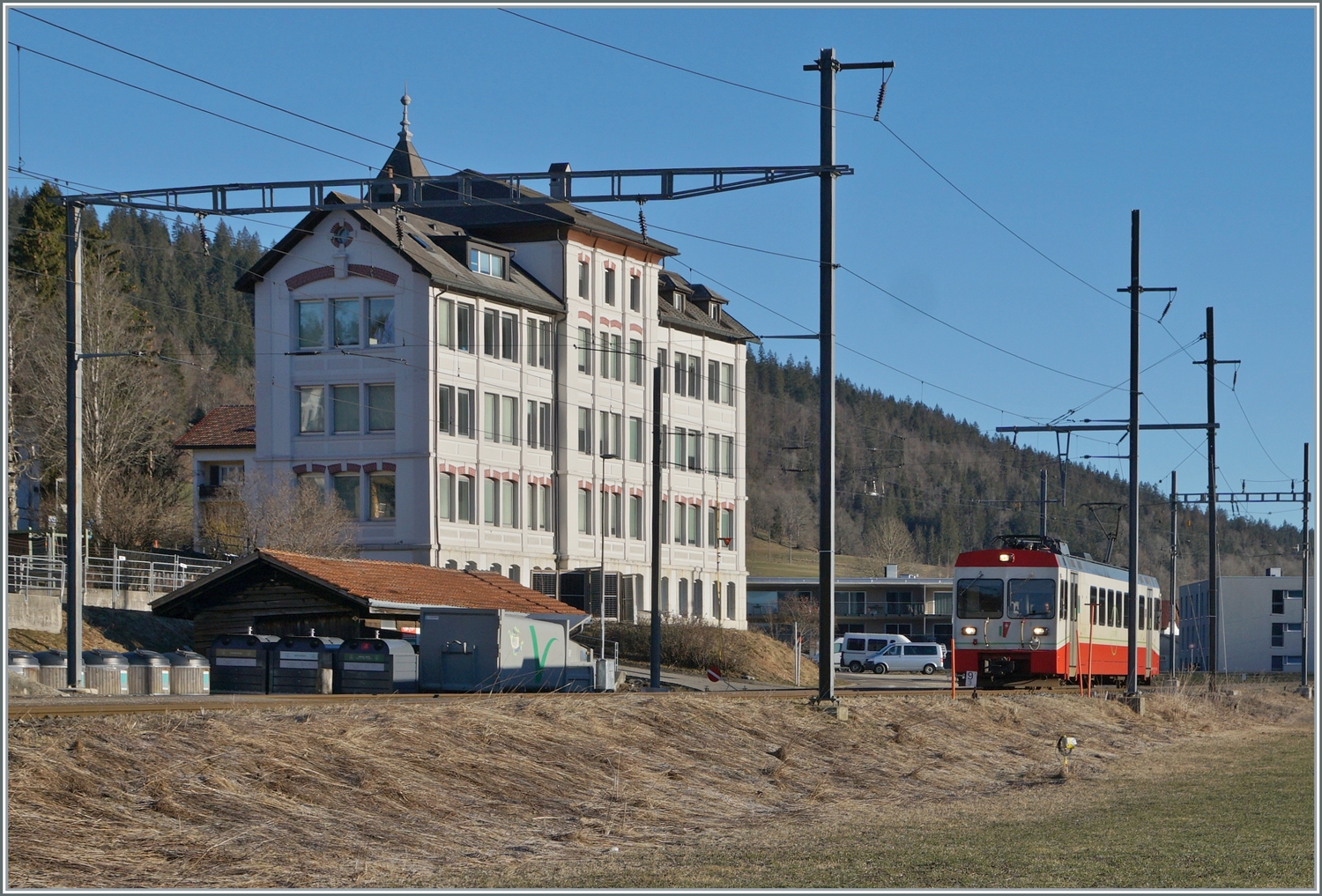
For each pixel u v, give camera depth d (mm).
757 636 68875
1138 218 41656
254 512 63188
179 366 133000
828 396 29406
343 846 15961
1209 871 15375
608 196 27891
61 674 33125
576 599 71500
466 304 68062
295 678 37688
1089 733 36094
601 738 23312
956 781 25844
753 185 28156
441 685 38688
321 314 67625
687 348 83312
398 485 65875
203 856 14750
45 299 79562
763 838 18078
